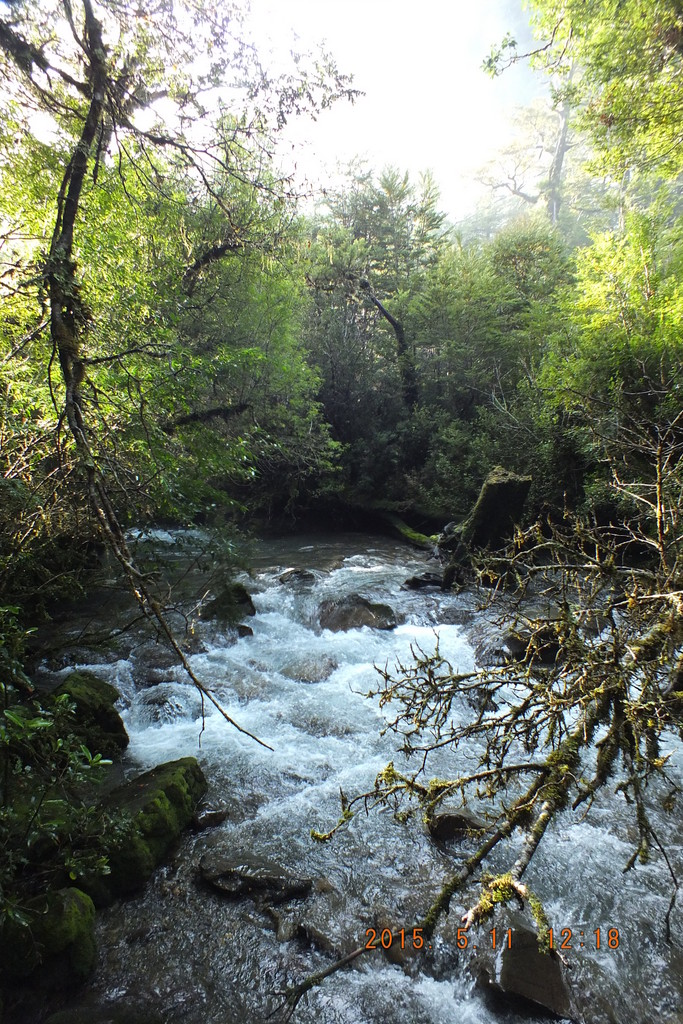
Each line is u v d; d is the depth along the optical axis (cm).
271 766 495
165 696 588
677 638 229
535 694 228
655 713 210
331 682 646
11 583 478
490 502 914
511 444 1262
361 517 1594
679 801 441
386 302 1781
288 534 1506
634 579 298
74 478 457
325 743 530
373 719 567
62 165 652
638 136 1249
